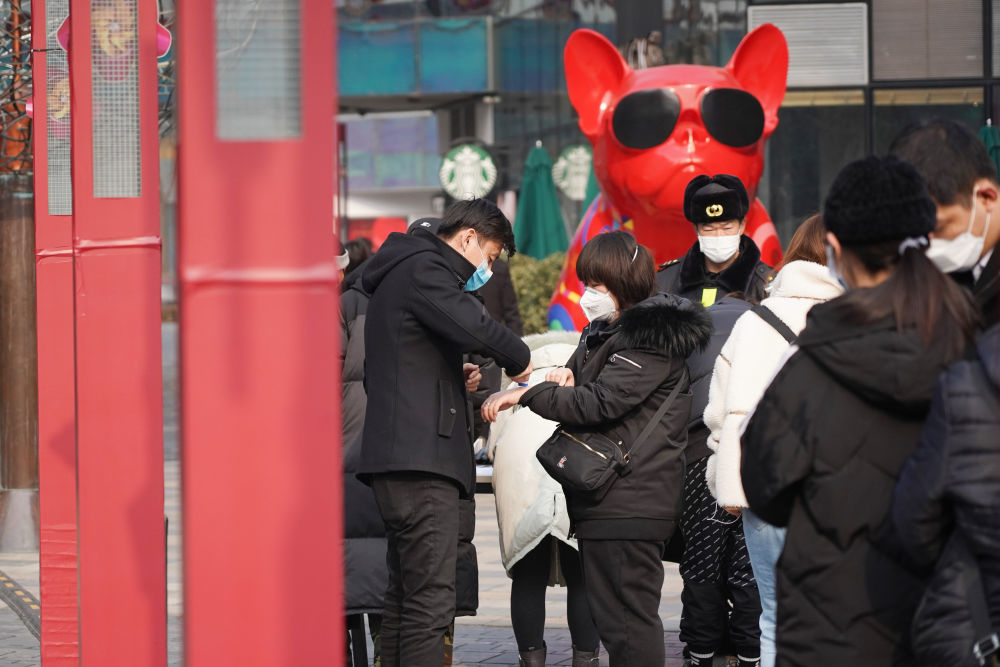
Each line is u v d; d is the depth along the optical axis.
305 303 6.82
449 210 13.17
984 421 6.48
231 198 6.79
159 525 11.79
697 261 15.95
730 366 11.34
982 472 6.43
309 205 6.80
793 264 11.33
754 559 11.08
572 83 22.84
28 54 22.38
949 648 6.52
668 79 21.64
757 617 14.00
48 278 14.66
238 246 6.80
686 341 11.68
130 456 11.76
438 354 12.64
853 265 7.52
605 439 11.85
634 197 21.89
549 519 14.13
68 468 14.41
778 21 36.78
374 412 12.64
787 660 7.42
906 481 6.70
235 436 6.84
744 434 7.66
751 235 22.47
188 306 6.79
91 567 11.75
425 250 12.67
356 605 14.17
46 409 14.48
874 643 7.20
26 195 25.19
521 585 14.82
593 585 12.07
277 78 6.79
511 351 12.47
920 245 7.27
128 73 11.62
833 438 7.22
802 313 11.13
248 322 6.82
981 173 7.57
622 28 27.20
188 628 6.84
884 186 7.27
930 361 6.96
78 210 11.70
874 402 7.16
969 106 36.56
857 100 36.75
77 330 11.73
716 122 21.39
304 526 6.86
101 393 11.76
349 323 14.99
